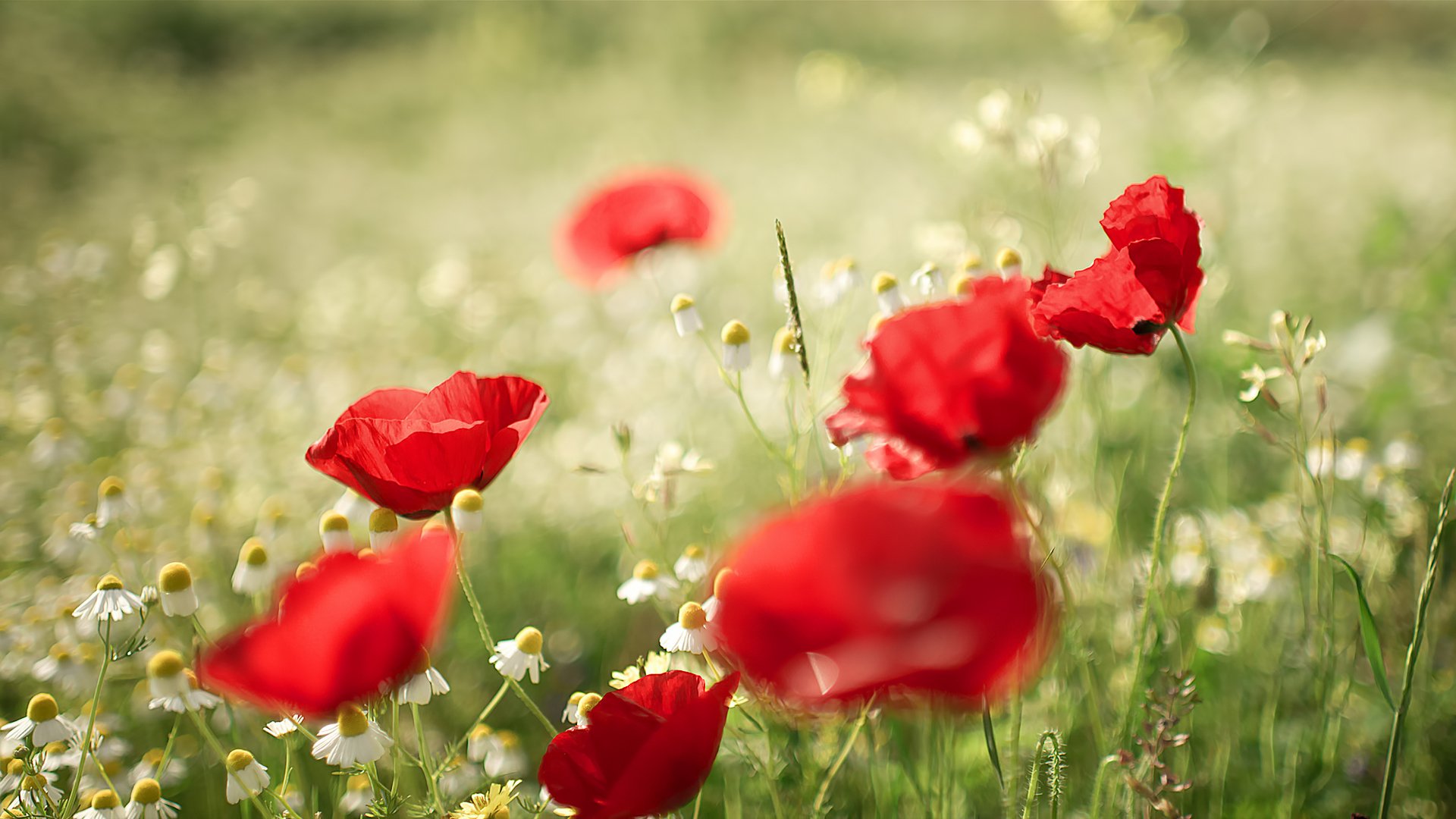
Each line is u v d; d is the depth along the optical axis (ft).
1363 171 10.71
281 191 16.16
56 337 8.59
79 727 4.18
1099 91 15.11
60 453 5.96
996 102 5.41
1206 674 4.43
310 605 3.52
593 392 8.48
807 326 4.89
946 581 3.36
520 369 8.95
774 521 3.38
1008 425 3.56
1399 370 6.17
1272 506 4.95
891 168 13.20
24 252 11.63
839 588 3.37
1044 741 3.89
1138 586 4.29
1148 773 3.98
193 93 22.98
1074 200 5.91
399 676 3.59
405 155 19.24
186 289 10.46
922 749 4.17
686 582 4.28
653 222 5.24
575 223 5.28
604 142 17.66
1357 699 4.38
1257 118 8.96
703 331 4.23
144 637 4.10
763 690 3.61
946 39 25.20
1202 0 16.21
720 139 17.48
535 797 4.16
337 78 25.18
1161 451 5.81
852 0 29.22
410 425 3.69
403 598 3.56
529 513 6.59
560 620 5.68
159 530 5.58
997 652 3.35
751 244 10.50
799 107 19.16
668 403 7.27
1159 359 5.83
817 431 4.31
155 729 4.49
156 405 7.02
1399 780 4.24
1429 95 15.21
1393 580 4.38
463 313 9.99
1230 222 7.09
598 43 26.94
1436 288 6.35
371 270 12.00
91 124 18.70
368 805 4.04
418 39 28.91
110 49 24.61
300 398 7.63
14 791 4.01
